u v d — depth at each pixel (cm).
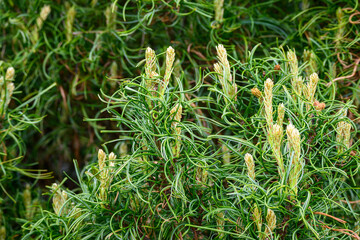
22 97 124
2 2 123
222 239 95
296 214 91
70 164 128
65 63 124
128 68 121
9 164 116
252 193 90
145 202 96
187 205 96
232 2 120
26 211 117
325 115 96
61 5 125
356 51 113
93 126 120
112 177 96
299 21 118
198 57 118
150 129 94
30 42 124
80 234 99
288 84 99
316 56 108
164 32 120
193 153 94
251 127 97
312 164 93
